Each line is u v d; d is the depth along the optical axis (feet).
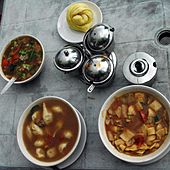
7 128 2.25
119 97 1.95
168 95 1.97
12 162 2.16
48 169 2.07
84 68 2.06
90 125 2.07
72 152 1.91
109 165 1.96
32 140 2.05
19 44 2.38
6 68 2.34
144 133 1.84
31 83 2.31
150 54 2.09
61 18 2.38
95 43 2.06
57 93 2.22
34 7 2.54
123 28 2.22
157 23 2.15
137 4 2.24
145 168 1.89
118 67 2.13
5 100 2.33
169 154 1.87
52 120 2.06
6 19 2.59
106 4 2.33
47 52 2.35
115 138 1.88
